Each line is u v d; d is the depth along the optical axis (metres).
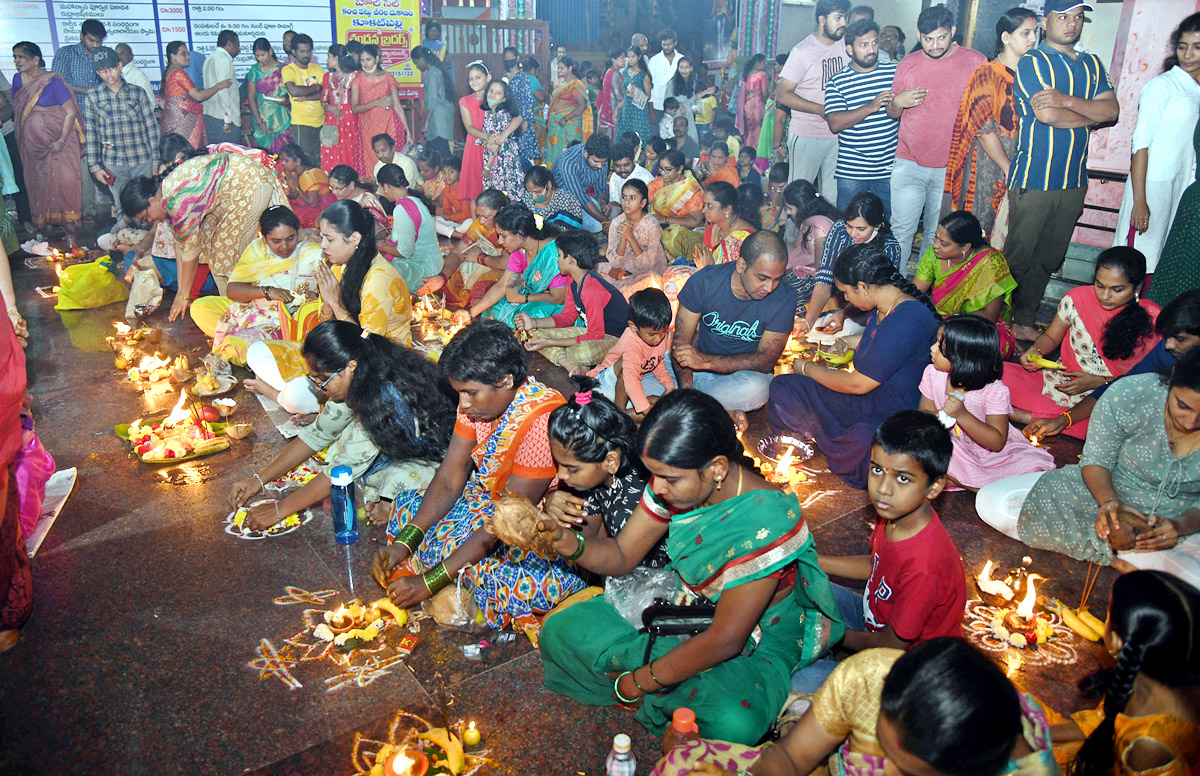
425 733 2.57
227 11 11.96
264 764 2.49
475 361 2.87
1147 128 5.80
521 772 2.48
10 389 2.82
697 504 2.32
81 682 2.81
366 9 12.58
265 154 6.36
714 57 13.02
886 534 2.59
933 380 4.04
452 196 9.03
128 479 4.15
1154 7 6.17
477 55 13.58
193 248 6.21
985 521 3.80
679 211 7.70
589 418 2.57
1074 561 3.54
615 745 2.35
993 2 7.53
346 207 4.67
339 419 3.69
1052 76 5.96
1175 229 5.45
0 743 2.55
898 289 4.18
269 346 4.98
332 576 3.41
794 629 2.52
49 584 3.32
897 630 2.52
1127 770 1.96
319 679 2.84
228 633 3.05
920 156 6.88
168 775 2.45
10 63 10.95
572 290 5.58
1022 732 1.68
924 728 1.54
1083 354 4.58
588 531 2.85
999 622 3.11
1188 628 1.83
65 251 8.55
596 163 8.55
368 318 4.73
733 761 2.11
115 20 11.36
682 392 2.26
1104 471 3.34
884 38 7.66
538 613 3.01
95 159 9.19
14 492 2.96
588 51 14.42
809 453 4.48
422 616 3.16
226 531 3.71
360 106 10.71
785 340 4.74
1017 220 6.26
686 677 2.39
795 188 6.93
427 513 3.24
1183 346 3.75
